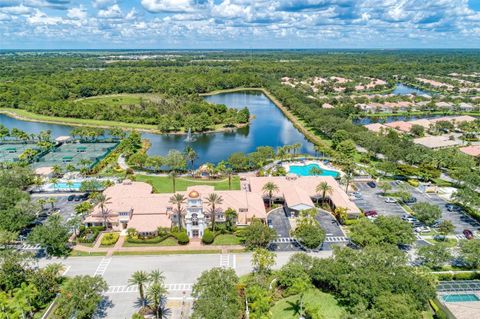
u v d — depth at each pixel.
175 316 92.25
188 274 109.56
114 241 125.62
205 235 125.12
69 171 193.75
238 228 133.75
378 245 111.19
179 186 173.88
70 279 106.06
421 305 89.56
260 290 94.06
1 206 136.12
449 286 101.38
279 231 134.62
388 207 153.38
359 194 164.50
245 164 194.25
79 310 85.94
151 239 126.81
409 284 92.06
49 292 97.44
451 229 126.88
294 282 96.06
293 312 92.94
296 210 145.38
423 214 134.25
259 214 137.50
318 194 156.75
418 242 126.88
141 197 144.00
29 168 178.25
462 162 191.88
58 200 159.75
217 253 120.88
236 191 151.62
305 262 103.31
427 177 181.00
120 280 106.69
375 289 90.31
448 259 108.38
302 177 170.50
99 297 89.62
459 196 149.00
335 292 100.56
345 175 174.75
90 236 129.38
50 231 117.31
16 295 90.00
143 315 92.19
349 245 124.56
